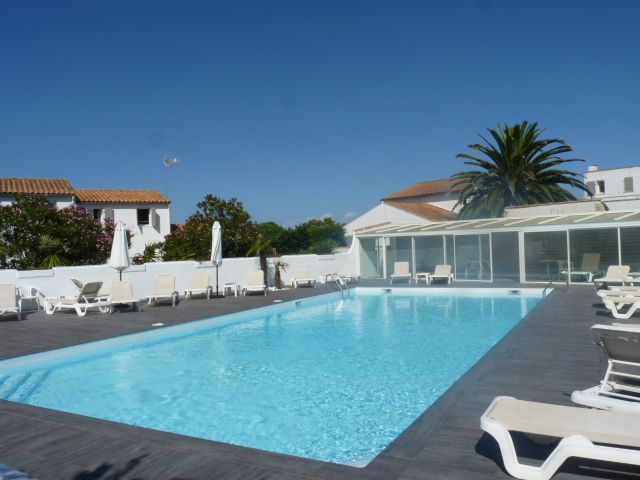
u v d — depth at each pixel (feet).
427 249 87.10
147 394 27.17
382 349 37.04
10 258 66.69
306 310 58.44
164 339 42.27
